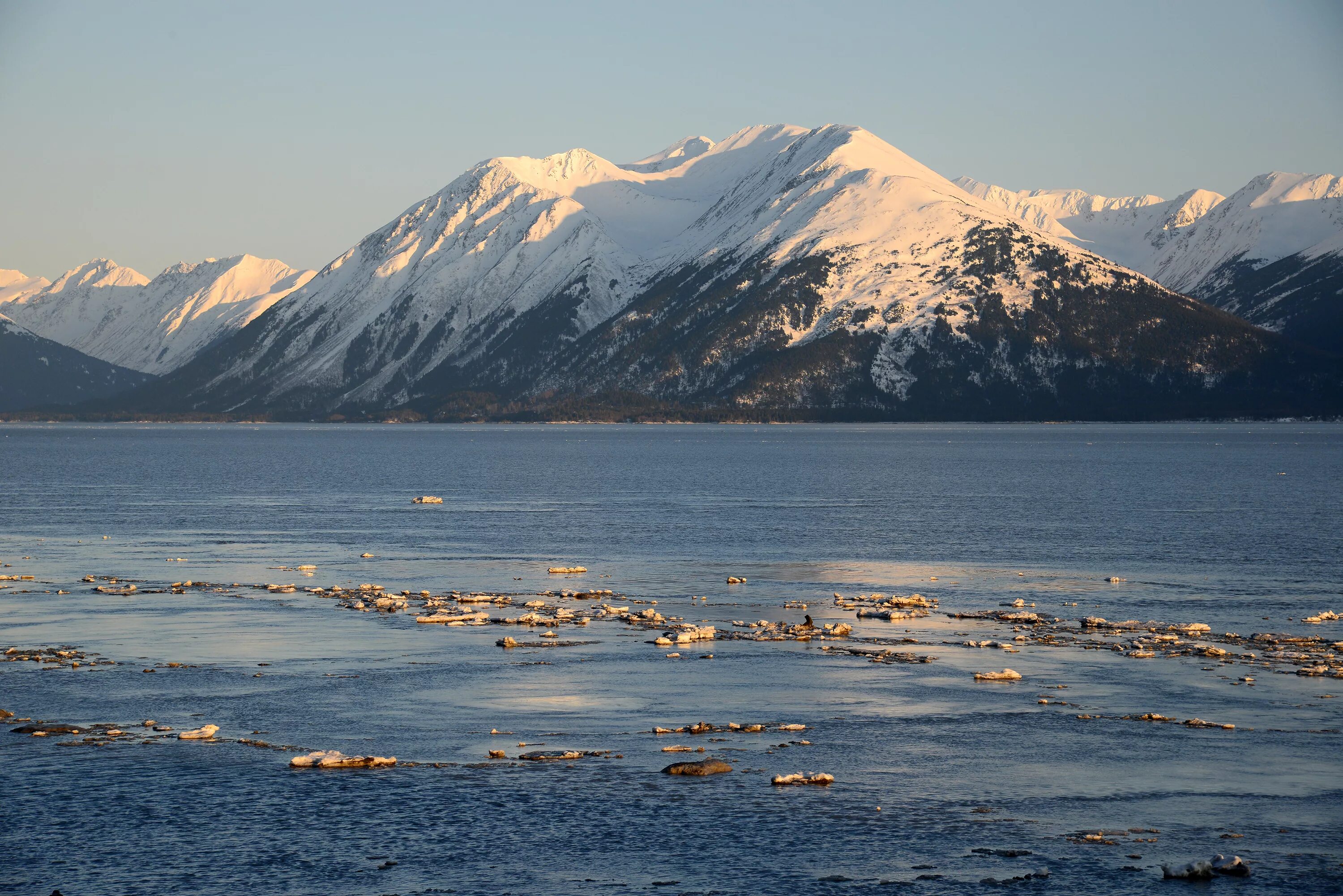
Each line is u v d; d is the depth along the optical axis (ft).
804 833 122.31
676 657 198.49
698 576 298.56
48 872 113.29
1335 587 277.44
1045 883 111.24
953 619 235.81
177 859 116.16
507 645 205.87
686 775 138.62
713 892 110.01
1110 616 240.32
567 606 251.19
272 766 141.49
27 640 210.18
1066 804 130.00
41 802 129.80
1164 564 320.09
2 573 294.46
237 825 123.95
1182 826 123.95
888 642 211.61
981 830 123.34
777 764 142.20
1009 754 145.89
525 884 111.45
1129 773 139.23
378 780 136.98
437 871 114.01
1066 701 170.09
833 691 175.42
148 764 141.90
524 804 129.80
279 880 111.86
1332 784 135.64
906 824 124.47
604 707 167.22
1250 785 135.13
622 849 118.73
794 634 216.95
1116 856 117.08
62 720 160.04
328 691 174.70
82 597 257.75
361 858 116.57
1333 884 110.63
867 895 109.19
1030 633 218.79
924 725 158.40
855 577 296.10
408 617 234.58
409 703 168.66
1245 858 116.37
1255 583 284.61
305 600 254.88
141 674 185.26
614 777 137.90
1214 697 172.24
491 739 151.84
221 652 201.36
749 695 173.27
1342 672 185.47
